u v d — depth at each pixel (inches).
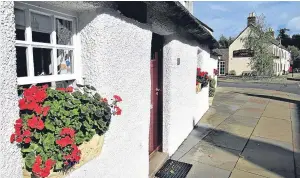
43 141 63.5
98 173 87.8
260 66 1254.9
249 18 1314.0
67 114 69.2
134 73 110.9
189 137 226.5
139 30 113.2
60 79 83.7
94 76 87.5
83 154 77.6
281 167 163.9
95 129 83.0
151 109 169.6
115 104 90.5
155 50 171.8
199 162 171.8
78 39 88.9
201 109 300.0
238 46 1374.3
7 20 57.0
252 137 227.5
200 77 277.4
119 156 102.7
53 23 80.7
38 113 62.4
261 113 331.6
